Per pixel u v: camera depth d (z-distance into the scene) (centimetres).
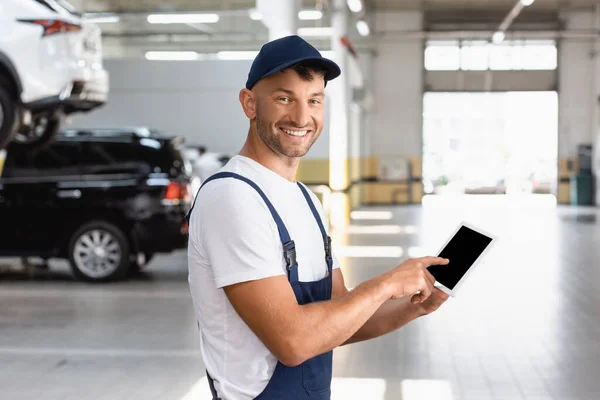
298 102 188
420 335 651
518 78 2705
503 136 2811
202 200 186
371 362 563
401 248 1296
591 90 2664
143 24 2495
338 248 1300
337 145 1753
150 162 934
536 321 706
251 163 192
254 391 186
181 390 493
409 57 2700
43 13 721
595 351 595
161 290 883
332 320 175
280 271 179
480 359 571
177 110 1720
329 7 1694
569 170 2664
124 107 1725
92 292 871
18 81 701
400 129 2719
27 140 835
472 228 205
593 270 1029
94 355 587
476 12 2675
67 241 933
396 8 2653
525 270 1030
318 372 191
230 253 178
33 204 927
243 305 177
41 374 534
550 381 514
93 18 1991
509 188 3016
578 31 2575
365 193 2700
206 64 1708
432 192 2905
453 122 2798
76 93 751
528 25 2677
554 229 1644
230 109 1712
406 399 473
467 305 782
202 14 1977
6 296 845
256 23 2495
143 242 931
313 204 200
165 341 632
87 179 928
